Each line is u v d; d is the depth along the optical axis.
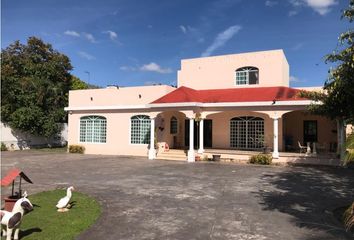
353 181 15.18
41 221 9.08
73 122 29.91
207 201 11.40
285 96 22.17
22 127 33.09
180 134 28.48
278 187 13.81
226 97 24.22
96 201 11.35
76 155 27.38
